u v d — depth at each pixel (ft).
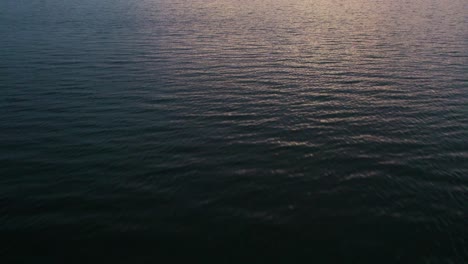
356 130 49.21
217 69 79.71
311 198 33.96
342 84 69.31
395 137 46.98
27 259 26.30
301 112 55.62
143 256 26.50
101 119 52.42
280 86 68.08
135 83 69.36
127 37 115.55
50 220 30.50
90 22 145.28
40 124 50.42
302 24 146.00
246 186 35.83
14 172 38.17
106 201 33.22
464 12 178.19
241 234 28.89
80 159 40.98
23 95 62.03
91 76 73.61
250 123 51.49
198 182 36.45
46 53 92.89
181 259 26.21
